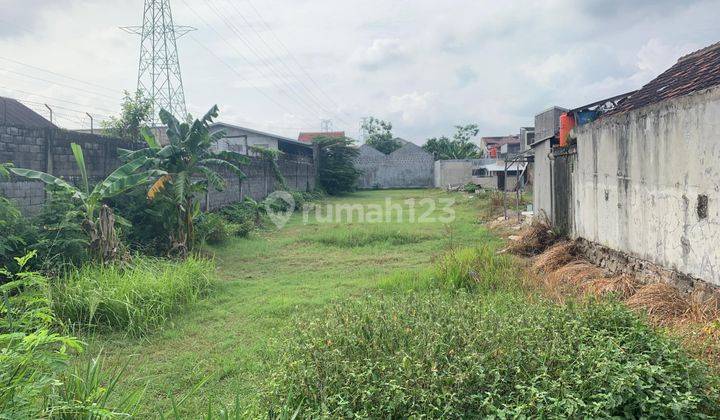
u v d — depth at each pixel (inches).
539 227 442.6
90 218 319.9
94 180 418.3
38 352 120.4
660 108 238.5
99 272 278.8
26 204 350.0
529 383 134.8
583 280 285.6
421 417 125.0
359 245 504.1
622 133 285.0
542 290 262.7
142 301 253.6
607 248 309.7
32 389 107.0
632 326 161.5
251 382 174.6
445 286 283.9
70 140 391.5
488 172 1445.6
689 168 213.6
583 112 412.2
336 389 136.8
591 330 162.9
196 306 278.1
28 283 141.9
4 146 338.0
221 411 146.1
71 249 300.2
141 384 179.5
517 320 167.6
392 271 373.7
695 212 209.6
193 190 426.0
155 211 409.1
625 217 281.6
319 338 159.6
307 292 310.2
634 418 124.5
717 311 183.2
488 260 322.7
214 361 199.6
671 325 189.8
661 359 143.3
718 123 192.5
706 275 202.8
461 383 131.3
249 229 563.8
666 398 123.7
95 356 207.0
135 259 334.0
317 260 430.0
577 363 138.6
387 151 2231.8
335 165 1411.2
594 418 121.2
